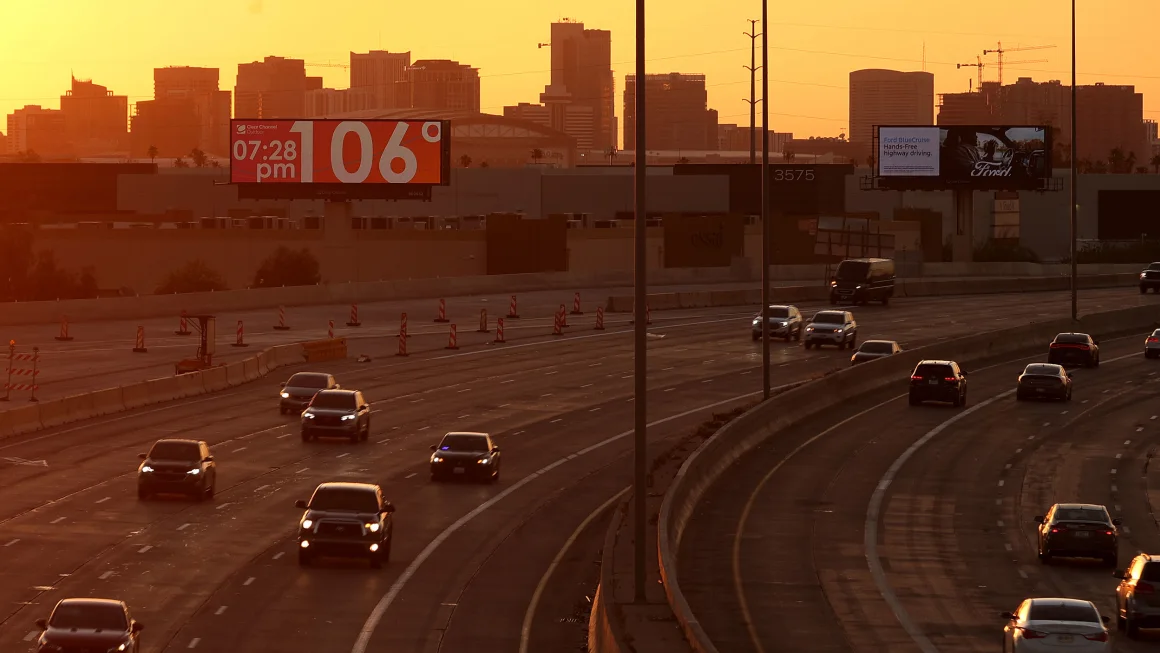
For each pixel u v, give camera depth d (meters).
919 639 122.44
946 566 154.12
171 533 158.12
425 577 145.62
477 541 164.00
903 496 194.12
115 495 177.75
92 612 103.81
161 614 125.38
